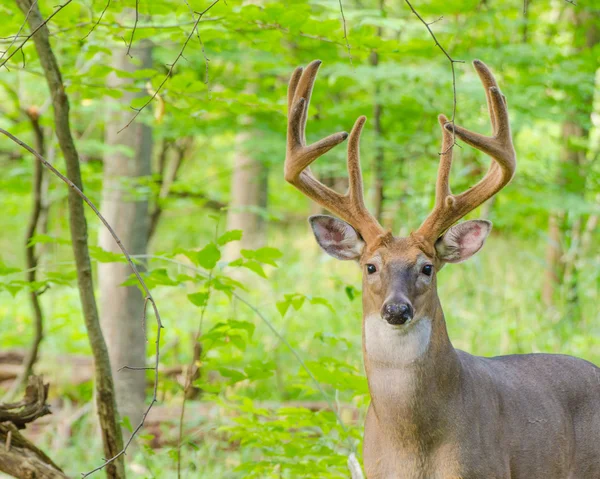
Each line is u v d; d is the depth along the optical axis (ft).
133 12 36.58
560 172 51.78
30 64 34.91
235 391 41.78
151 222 50.42
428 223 23.79
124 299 40.65
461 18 52.85
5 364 46.62
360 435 28.50
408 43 31.94
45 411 26.58
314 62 25.00
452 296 51.98
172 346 48.24
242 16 28.84
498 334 46.06
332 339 29.60
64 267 59.36
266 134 49.80
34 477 25.57
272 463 27.63
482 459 23.16
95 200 44.62
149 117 42.11
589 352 44.91
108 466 27.40
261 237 67.36
